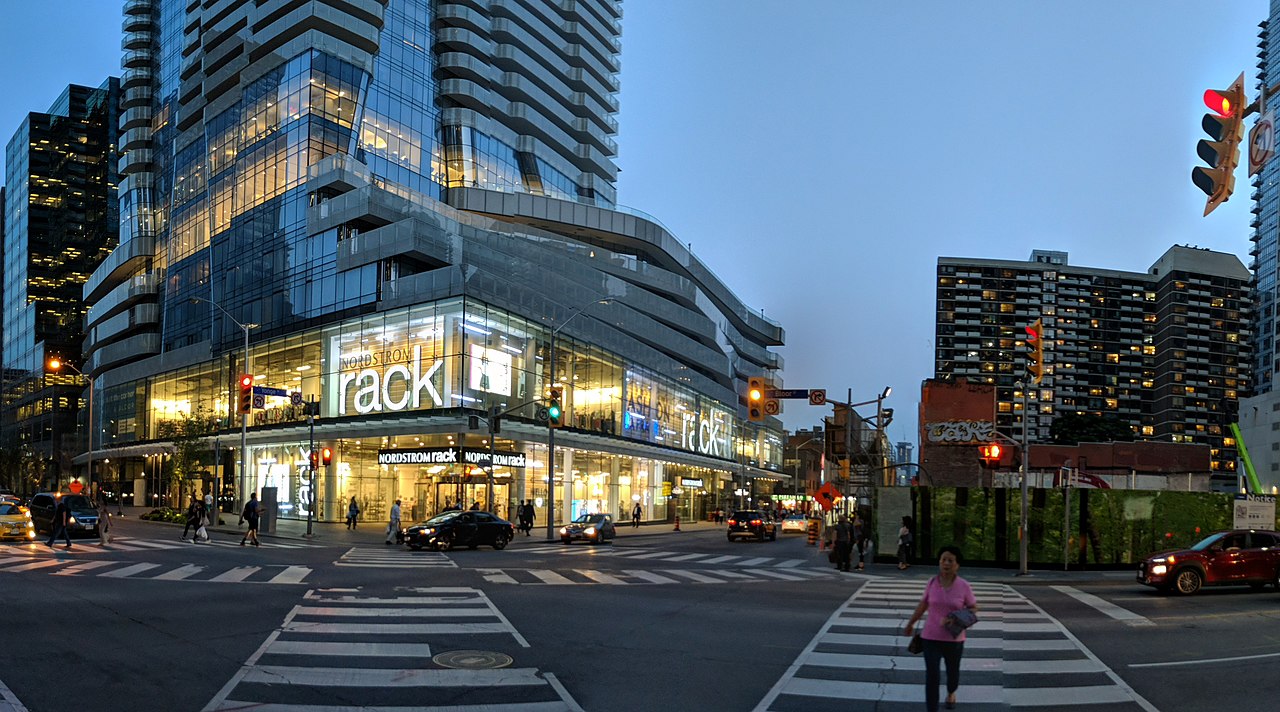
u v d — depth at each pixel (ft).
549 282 210.38
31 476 348.18
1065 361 591.78
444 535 108.47
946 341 594.24
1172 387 570.87
